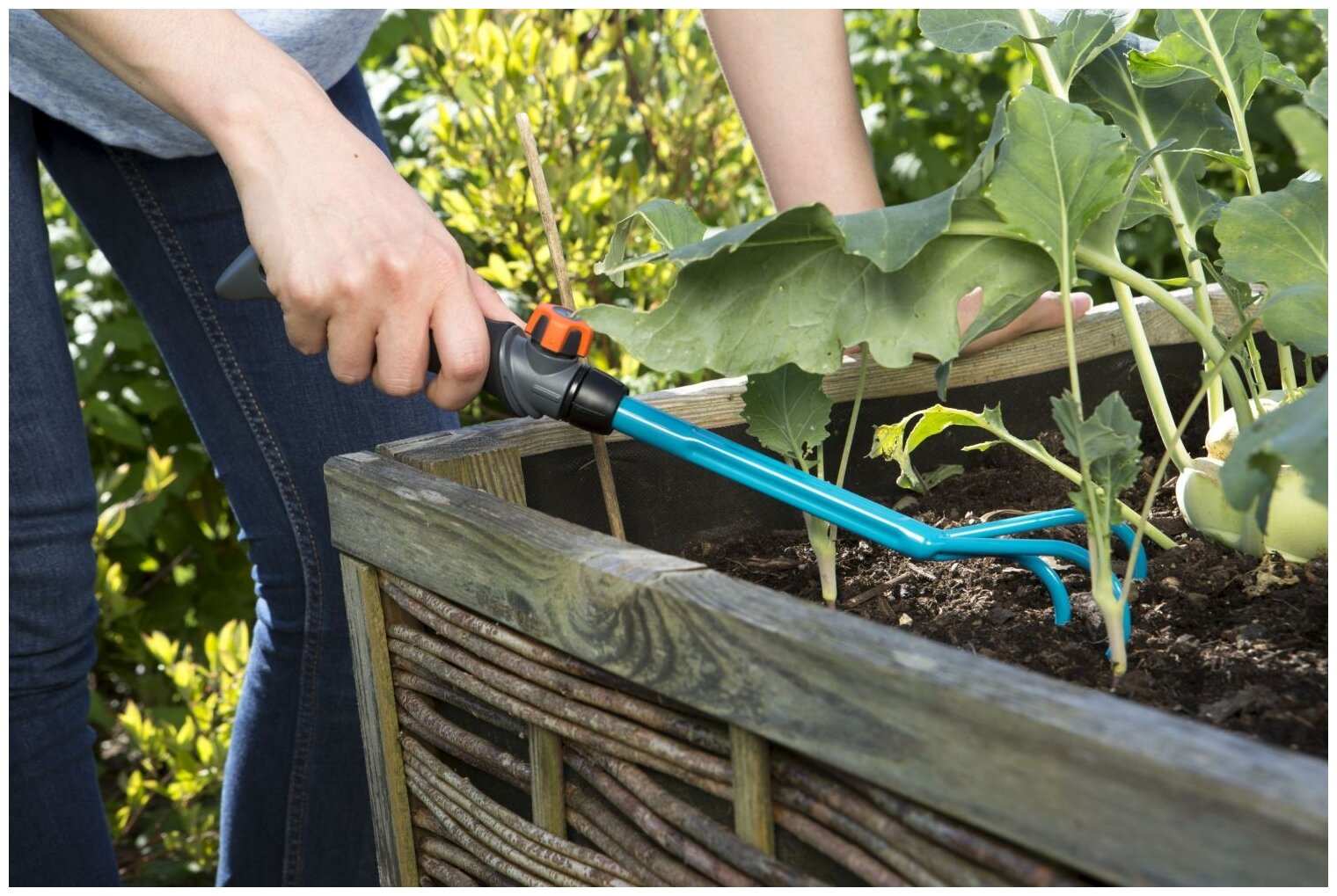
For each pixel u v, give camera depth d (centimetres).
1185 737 42
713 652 56
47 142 118
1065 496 98
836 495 74
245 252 85
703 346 67
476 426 93
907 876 53
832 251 68
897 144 211
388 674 86
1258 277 71
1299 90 84
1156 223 206
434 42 176
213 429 121
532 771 74
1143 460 104
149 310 121
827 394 99
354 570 86
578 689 68
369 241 76
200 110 79
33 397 101
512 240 164
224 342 118
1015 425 107
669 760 64
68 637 105
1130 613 73
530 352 76
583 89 166
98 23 77
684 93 174
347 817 125
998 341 104
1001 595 80
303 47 109
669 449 76
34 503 100
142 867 186
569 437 93
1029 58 87
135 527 193
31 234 105
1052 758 44
